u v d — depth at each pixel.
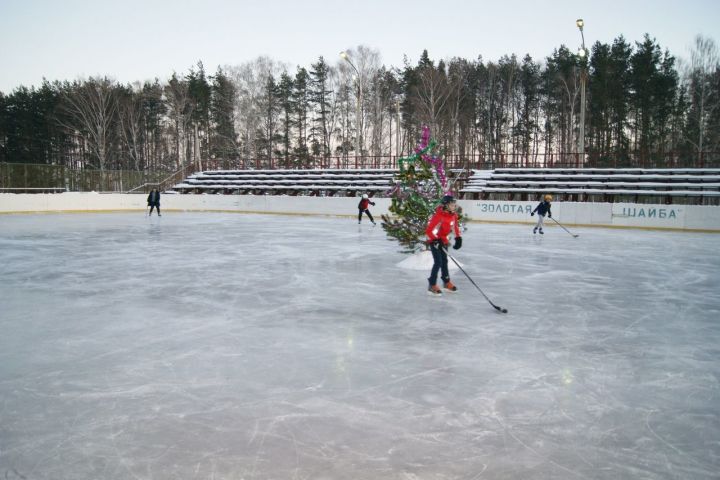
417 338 5.85
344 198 28.61
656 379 4.62
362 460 3.17
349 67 58.56
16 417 3.78
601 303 7.78
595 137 50.53
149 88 65.31
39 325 6.39
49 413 3.85
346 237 17.56
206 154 63.28
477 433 3.54
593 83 49.03
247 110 54.06
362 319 6.71
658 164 31.47
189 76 68.00
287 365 4.93
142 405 3.99
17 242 15.80
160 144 67.50
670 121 47.47
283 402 4.05
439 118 52.34
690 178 24.56
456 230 8.32
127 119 59.97
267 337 5.87
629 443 3.42
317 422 3.70
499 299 8.01
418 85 55.94
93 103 52.91
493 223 24.44
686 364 5.04
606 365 4.99
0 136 57.97
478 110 59.72
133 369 4.81
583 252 14.00
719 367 4.95
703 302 7.89
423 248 11.24
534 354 5.31
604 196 26.50
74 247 14.62
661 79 46.09
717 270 11.02
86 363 4.98
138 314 6.97
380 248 14.54
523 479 2.97
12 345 5.56
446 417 3.80
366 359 5.11
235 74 55.97
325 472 3.04
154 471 3.04
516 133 56.78
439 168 10.67
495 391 4.31
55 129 58.81
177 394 4.21
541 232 19.06
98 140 50.62
